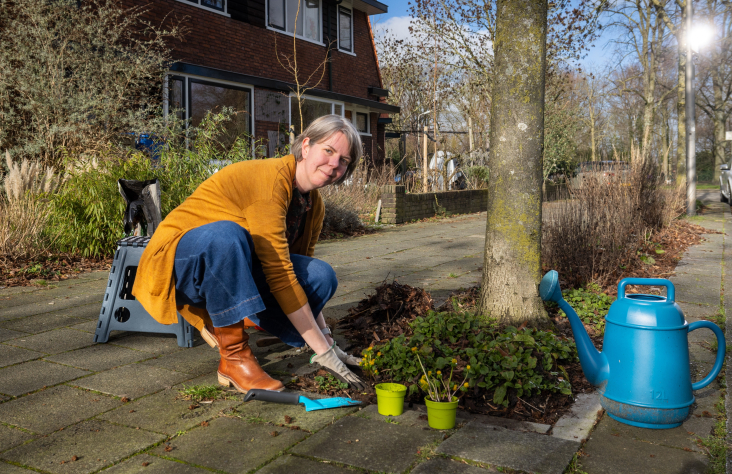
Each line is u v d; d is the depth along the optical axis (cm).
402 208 1234
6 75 841
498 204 373
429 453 217
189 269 266
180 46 1277
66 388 288
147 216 414
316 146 275
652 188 866
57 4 882
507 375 261
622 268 597
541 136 369
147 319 368
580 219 578
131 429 241
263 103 1505
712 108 3678
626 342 246
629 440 233
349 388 286
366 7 1909
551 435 236
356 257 757
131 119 906
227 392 282
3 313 448
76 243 673
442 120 2281
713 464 211
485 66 1494
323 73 1750
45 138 830
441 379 265
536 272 371
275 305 298
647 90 2908
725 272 620
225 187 275
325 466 208
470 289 507
